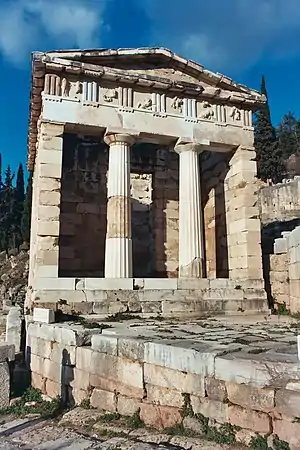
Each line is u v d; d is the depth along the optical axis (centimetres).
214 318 1577
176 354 749
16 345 1400
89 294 1578
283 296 1812
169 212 2538
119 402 848
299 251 1614
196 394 704
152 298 1647
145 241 2534
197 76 2027
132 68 1938
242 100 2059
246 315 1709
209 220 2361
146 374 802
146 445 663
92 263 2308
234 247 2028
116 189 1808
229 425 644
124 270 1733
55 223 1662
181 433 692
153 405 776
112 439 718
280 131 8344
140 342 830
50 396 1085
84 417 856
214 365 682
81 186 2369
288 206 4191
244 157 2038
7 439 802
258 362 634
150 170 2541
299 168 6341
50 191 1680
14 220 6819
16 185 7419
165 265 2466
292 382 591
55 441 751
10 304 2859
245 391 632
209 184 2384
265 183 5678
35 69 1756
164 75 1984
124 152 1852
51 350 1115
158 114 1917
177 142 1958
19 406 1042
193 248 1867
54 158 1709
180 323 1365
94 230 2347
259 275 1900
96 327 1116
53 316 1289
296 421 568
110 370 883
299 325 1279
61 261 2247
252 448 596
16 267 3944
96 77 1836
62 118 1753
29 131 2230
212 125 2011
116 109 1852
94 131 1859
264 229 2988
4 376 1045
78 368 983
